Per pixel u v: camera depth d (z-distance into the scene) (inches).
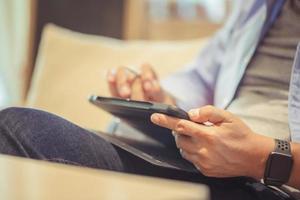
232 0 75.4
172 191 16.9
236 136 29.7
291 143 31.0
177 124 29.7
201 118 29.7
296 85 36.3
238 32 45.6
